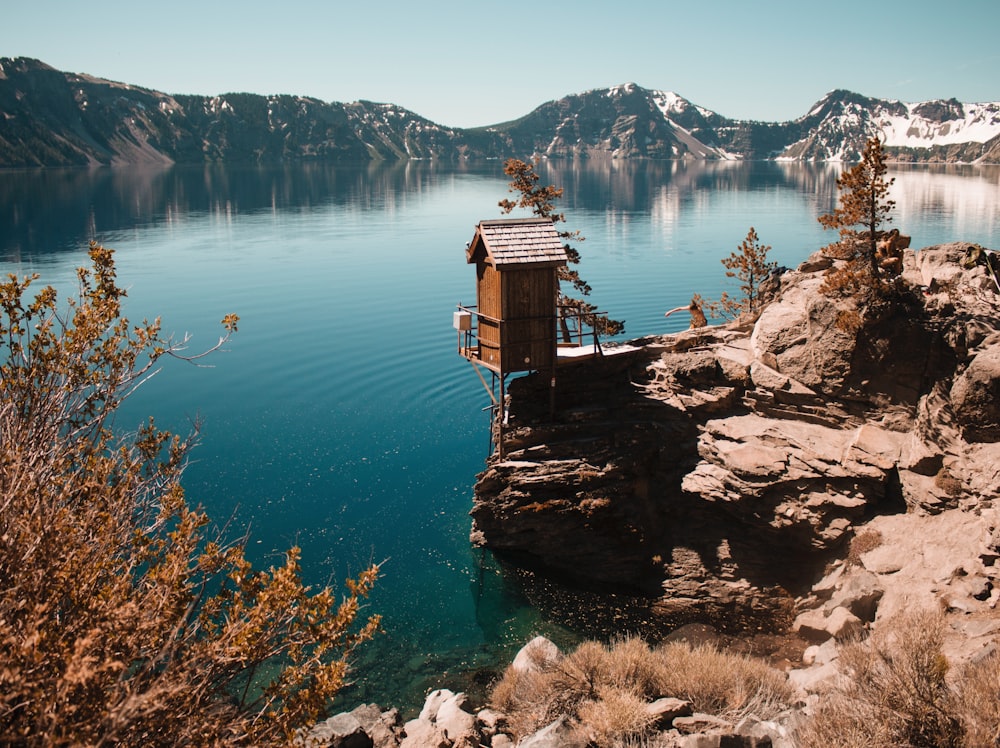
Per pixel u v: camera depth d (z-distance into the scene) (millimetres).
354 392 58062
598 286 104688
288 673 11523
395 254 136750
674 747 16297
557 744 16578
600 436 34906
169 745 9758
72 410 11523
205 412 53562
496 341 35031
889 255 30969
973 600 22344
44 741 8070
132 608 9648
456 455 46062
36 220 188375
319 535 36469
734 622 29906
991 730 12914
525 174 48469
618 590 32969
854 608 25125
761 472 30453
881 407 29578
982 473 25469
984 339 27062
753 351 33750
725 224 187750
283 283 107625
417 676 26781
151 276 112750
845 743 13523
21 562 9625
